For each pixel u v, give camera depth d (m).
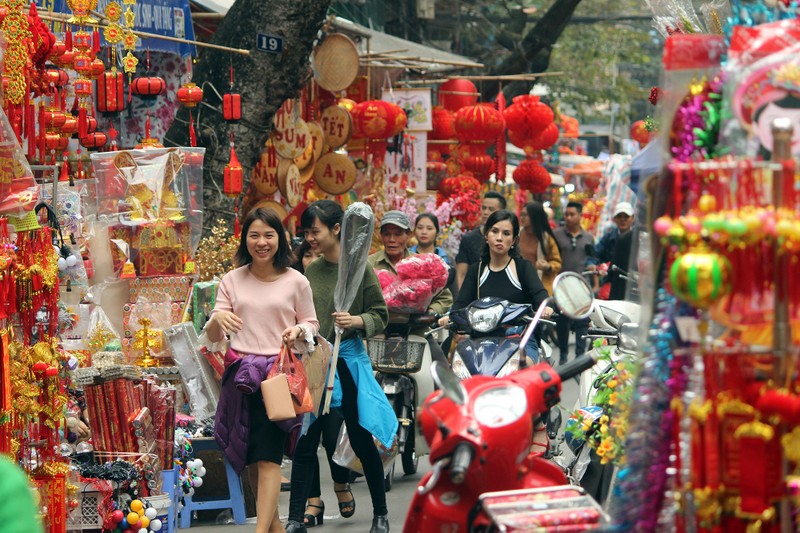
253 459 8.54
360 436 9.55
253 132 15.43
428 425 5.21
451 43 37.03
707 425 4.28
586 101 44.69
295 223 18.78
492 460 5.17
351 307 9.66
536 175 26.97
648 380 4.62
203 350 10.66
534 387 5.54
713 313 4.32
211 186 15.26
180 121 15.47
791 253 4.18
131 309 11.62
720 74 4.77
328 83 18.66
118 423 9.04
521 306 10.19
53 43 8.65
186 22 15.36
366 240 9.44
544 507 5.05
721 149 4.62
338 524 10.11
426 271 11.66
